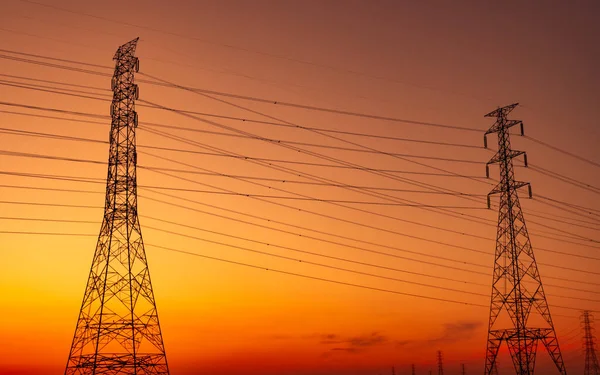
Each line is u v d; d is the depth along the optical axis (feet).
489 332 228.84
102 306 189.57
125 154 206.39
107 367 184.24
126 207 201.77
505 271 230.48
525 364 219.82
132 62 212.64
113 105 208.95
